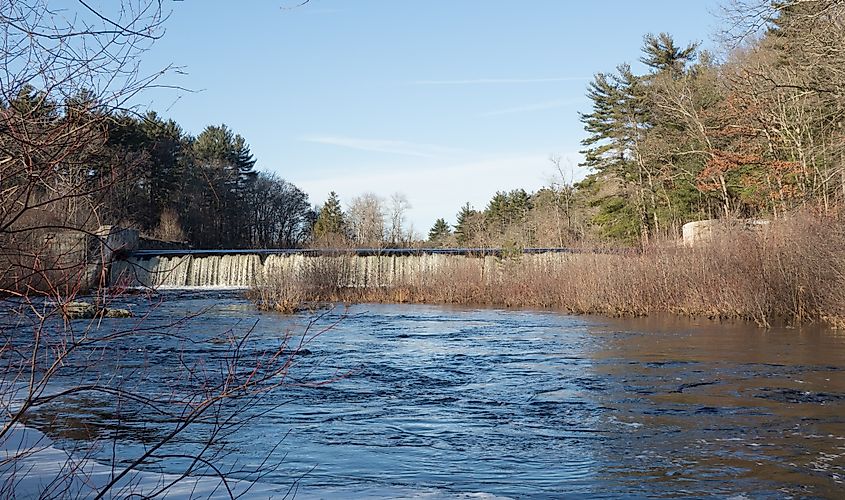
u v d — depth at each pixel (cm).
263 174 7394
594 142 5606
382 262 3928
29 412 1049
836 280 2252
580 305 2952
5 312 412
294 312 2850
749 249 2581
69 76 375
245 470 818
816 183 3200
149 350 1641
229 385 605
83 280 427
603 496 759
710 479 817
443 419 1103
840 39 2080
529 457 904
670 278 2822
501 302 3441
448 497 711
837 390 1294
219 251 4028
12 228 401
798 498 756
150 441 927
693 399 1234
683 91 4341
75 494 616
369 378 1447
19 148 367
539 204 7894
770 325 2314
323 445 946
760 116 3416
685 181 4662
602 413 1141
